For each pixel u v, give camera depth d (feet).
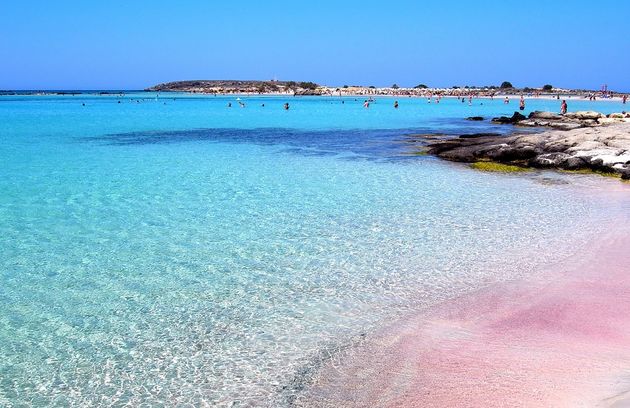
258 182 80.02
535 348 29.40
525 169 90.63
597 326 31.83
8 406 25.14
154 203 65.62
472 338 30.94
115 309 35.60
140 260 44.91
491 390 25.34
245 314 34.76
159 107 362.74
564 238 49.96
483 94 631.15
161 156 108.88
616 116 185.98
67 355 29.78
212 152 115.85
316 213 60.85
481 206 63.87
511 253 45.96
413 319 33.68
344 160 103.35
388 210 62.13
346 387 26.30
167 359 29.37
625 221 55.57
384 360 28.76
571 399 24.09
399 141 137.69
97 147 123.34
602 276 40.01
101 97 602.03
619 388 24.68
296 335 31.86
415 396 25.21
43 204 64.69
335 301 36.63
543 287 38.24
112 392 26.32
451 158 102.94
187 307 35.86
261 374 27.73
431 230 53.52
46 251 47.19
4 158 103.60
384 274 41.50
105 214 60.13
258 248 48.06
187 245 48.98
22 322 33.71
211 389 26.48
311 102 486.79
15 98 539.70
